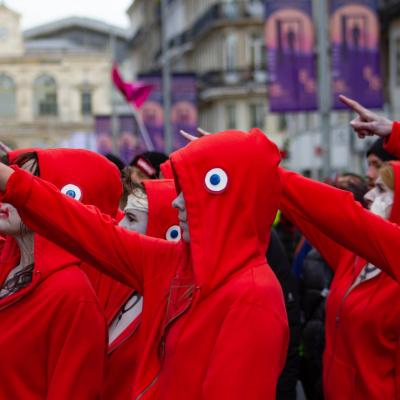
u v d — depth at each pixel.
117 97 74.69
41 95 87.50
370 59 16.27
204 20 59.56
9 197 4.29
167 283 4.39
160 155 7.23
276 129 56.69
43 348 4.64
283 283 6.04
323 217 4.75
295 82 16.77
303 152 36.25
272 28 16.75
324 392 5.74
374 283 5.48
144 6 86.50
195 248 4.12
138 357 4.46
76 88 87.31
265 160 4.20
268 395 4.01
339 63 16.33
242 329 4.00
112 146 41.53
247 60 57.53
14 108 87.00
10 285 4.75
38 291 4.65
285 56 16.78
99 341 4.71
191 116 28.50
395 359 5.41
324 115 17.19
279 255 6.07
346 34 16.31
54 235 4.38
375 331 5.41
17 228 4.72
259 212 4.19
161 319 4.36
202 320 4.11
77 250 4.43
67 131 86.94
